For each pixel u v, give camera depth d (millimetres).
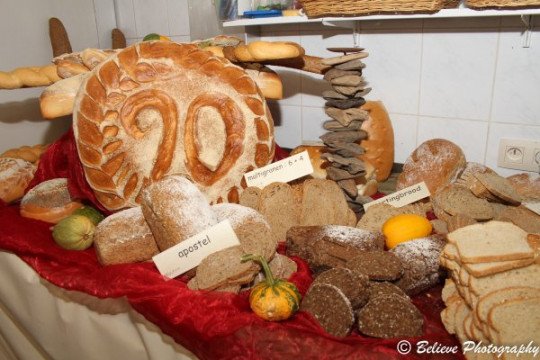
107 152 875
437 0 888
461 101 1142
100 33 1677
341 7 990
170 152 897
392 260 688
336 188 930
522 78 1044
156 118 892
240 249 710
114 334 792
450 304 628
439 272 707
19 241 877
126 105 881
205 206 771
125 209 868
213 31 1459
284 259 771
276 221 887
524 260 586
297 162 948
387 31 1199
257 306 626
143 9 1631
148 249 802
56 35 1485
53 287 845
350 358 562
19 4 1437
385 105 1263
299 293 662
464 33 1090
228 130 933
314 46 1331
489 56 1072
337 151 959
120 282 717
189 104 914
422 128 1220
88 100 868
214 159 915
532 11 861
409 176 1053
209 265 691
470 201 888
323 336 587
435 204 921
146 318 709
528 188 968
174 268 730
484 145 1139
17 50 1453
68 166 1070
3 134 1473
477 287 585
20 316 969
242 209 806
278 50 931
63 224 864
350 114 945
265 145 969
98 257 816
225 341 611
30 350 1038
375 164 1184
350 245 749
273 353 594
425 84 1183
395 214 879
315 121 1408
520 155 1086
